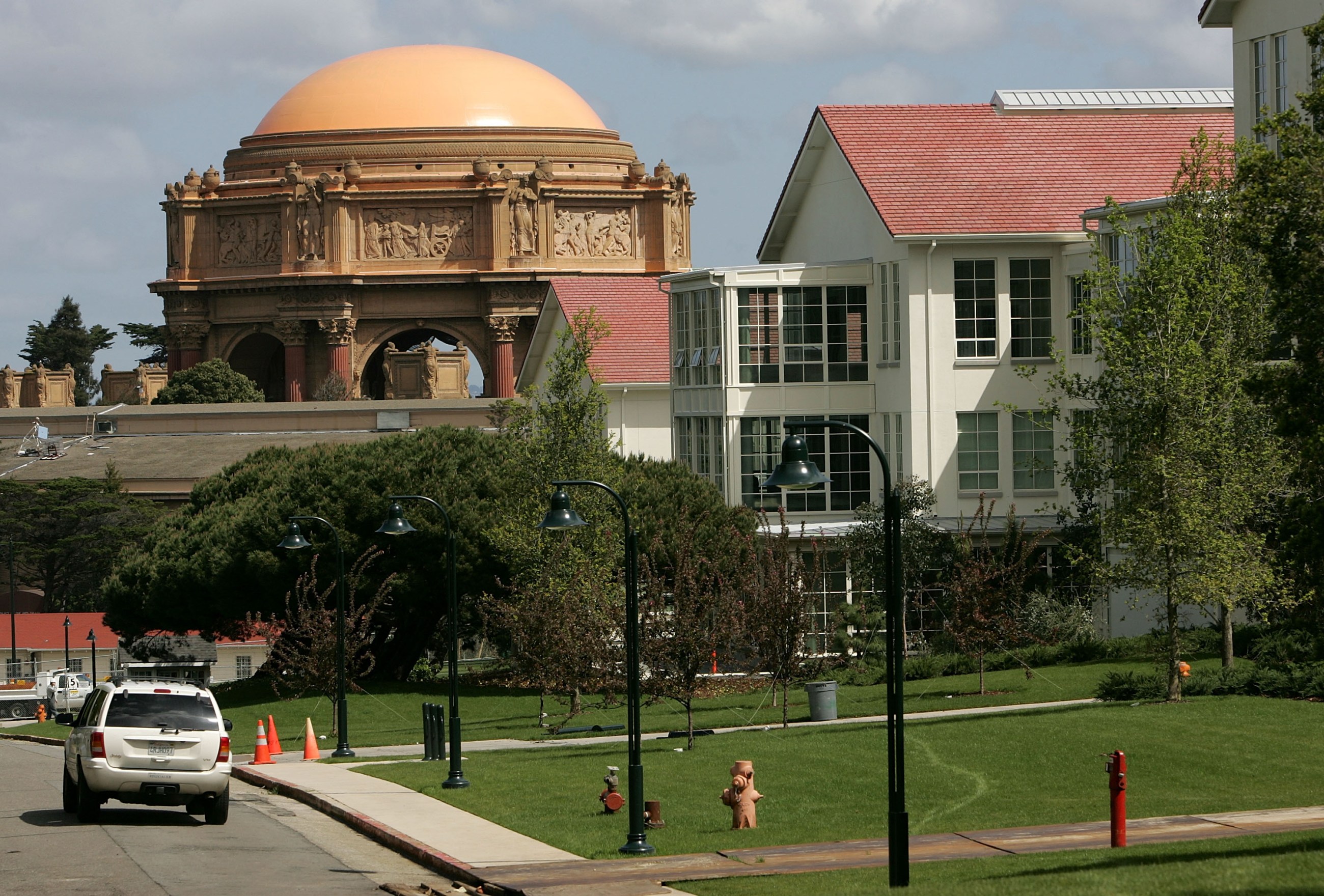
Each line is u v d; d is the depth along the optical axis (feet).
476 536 294.05
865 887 97.91
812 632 217.56
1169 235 175.32
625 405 368.07
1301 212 131.85
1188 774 137.39
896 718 99.14
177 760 136.46
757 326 283.79
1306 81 220.84
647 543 260.21
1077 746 150.10
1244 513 175.42
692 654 175.42
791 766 152.25
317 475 305.12
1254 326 173.99
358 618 258.16
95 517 522.06
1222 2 232.53
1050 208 274.98
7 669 469.98
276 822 144.97
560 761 175.32
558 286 404.16
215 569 305.32
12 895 102.89
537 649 217.56
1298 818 117.50
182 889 105.81
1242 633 215.10
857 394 285.02
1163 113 299.79
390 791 160.56
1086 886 89.40
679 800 140.77
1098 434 180.45
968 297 273.54
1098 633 262.06
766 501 282.77
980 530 271.28
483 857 118.73
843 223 297.33
